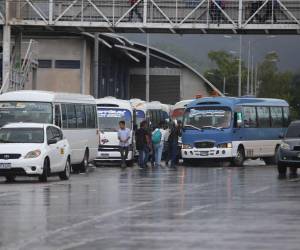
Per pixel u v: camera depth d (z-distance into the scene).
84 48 127.56
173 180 54.56
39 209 34.19
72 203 36.97
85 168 66.88
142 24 83.25
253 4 83.62
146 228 28.00
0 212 32.97
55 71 127.94
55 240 25.12
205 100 77.62
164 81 185.00
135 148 78.94
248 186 48.69
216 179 55.75
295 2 83.56
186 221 30.03
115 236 25.98
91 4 82.44
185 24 83.25
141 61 182.12
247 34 84.44
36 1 84.94
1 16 82.62
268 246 23.86
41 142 52.09
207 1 83.31
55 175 58.09
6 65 82.75
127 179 55.72
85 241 24.89
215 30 83.94
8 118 61.22
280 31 83.81
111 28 83.94
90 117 68.69
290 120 86.31
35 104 61.47
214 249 23.25
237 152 76.75
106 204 36.56
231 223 29.44
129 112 79.06
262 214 32.50
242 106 78.19
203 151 76.56
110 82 152.25
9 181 53.00
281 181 53.53
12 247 23.70
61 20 84.19
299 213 32.94
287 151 60.84
